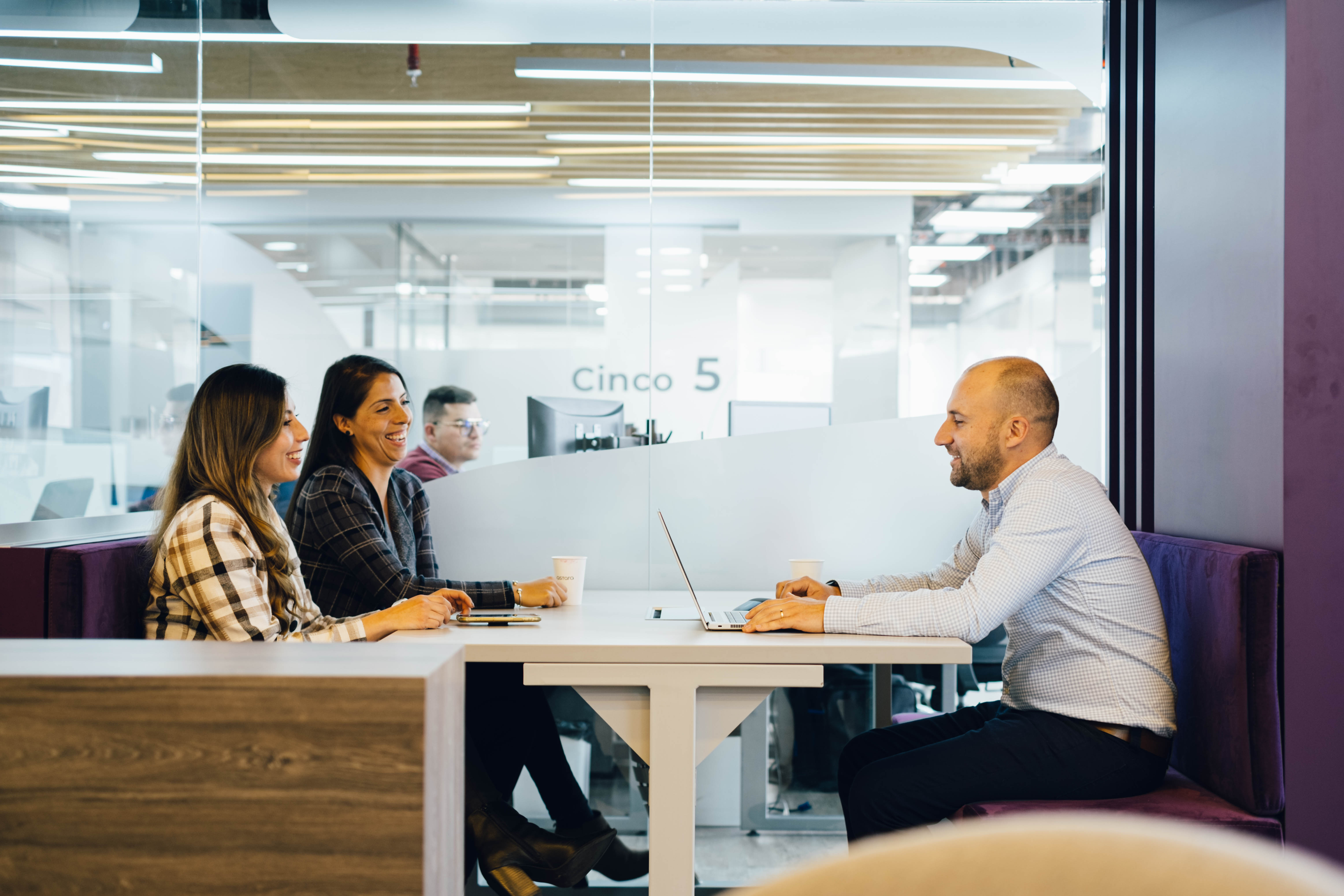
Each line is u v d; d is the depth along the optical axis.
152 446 2.71
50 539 2.09
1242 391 1.87
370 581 2.11
